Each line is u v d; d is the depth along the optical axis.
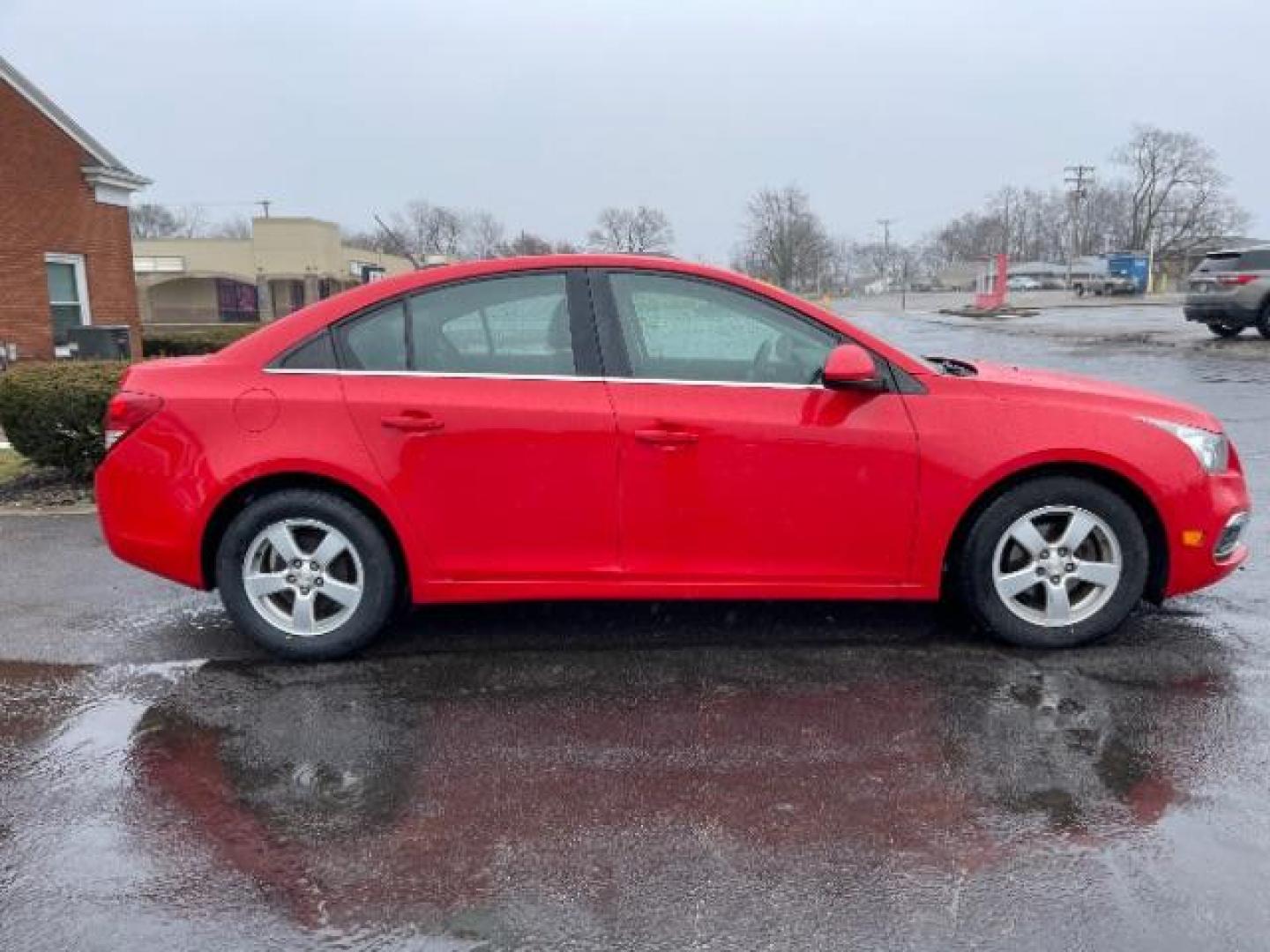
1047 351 18.91
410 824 2.81
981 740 3.25
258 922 2.39
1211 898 2.41
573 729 3.39
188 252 54.16
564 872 2.58
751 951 2.26
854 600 4.63
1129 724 3.35
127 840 2.75
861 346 3.89
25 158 16.58
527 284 3.93
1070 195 80.19
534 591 3.94
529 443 3.82
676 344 3.91
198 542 3.92
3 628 4.50
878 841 2.69
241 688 3.78
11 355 16.38
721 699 3.61
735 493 3.84
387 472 3.83
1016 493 3.88
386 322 3.93
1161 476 3.86
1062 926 2.32
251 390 3.87
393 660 4.03
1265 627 4.25
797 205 88.81
